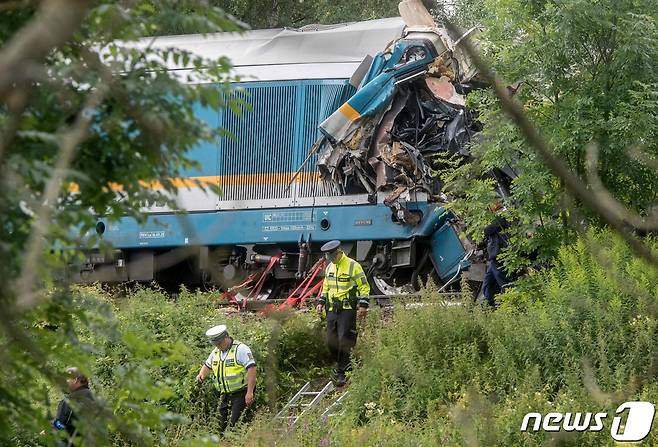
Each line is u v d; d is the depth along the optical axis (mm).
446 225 53156
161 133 14023
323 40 59969
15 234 13695
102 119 14195
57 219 14492
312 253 57469
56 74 13391
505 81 45562
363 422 39875
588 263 41062
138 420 18344
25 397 17766
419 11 54781
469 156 51875
